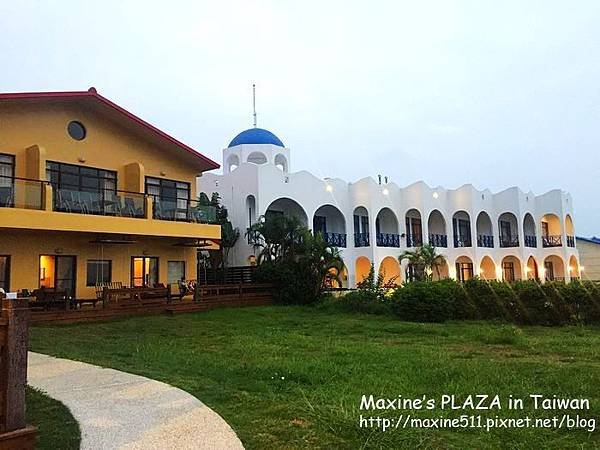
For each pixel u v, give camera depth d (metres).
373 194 31.77
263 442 5.11
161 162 21.78
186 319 17.02
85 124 19.33
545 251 39.97
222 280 25.56
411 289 18.34
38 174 17.02
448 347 11.86
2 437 4.06
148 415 5.95
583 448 5.16
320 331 15.03
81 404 6.41
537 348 11.44
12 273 17.00
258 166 26.41
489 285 17.83
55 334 13.12
